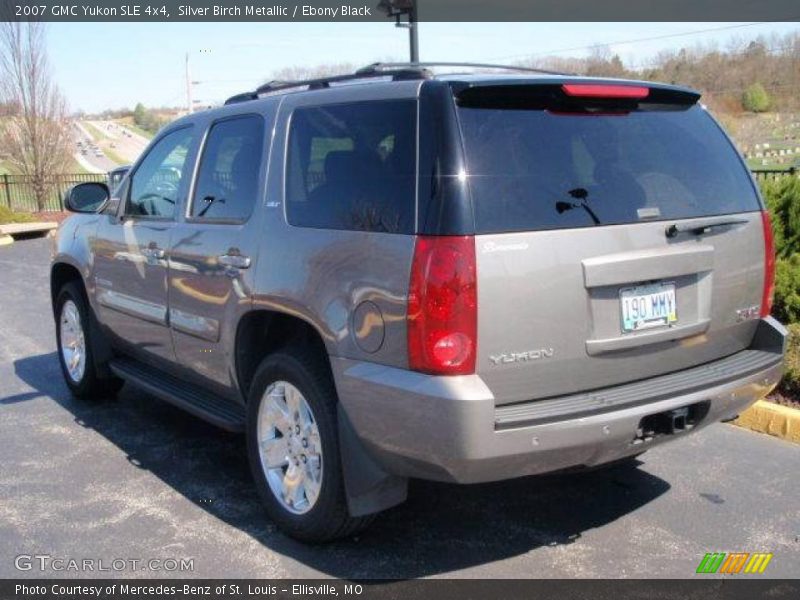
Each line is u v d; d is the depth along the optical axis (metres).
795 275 6.59
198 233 4.39
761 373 3.83
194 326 4.50
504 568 3.64
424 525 4.06
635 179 3.55
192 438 5.34
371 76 3.76
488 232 3.08
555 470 3.29
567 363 3.28
